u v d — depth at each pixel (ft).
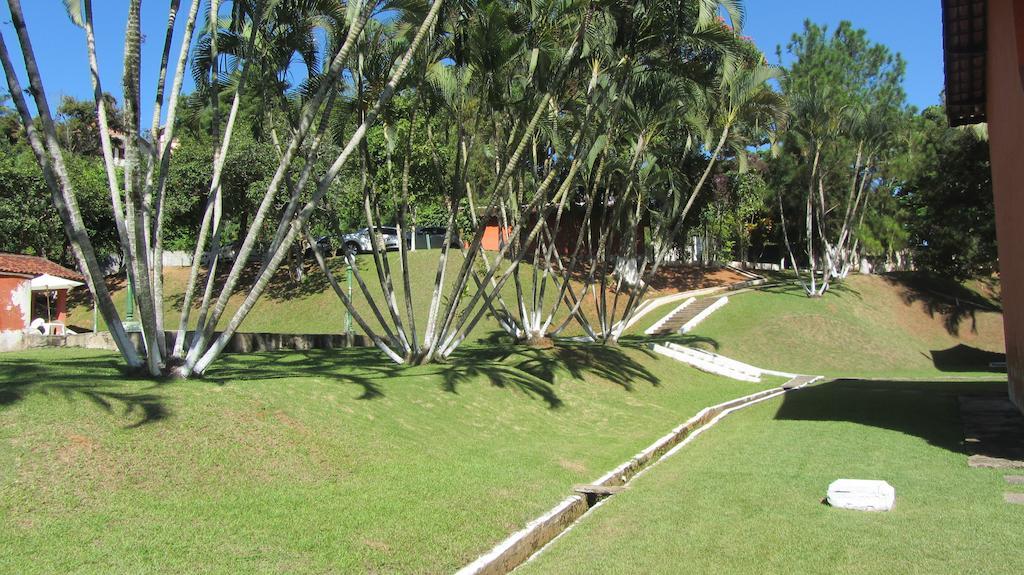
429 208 147.74
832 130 128.16
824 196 144.87
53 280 85.10
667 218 88.94
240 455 26.99
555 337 90.53
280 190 101.45
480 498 26.99
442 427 38.55
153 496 22.68
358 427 33.60
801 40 128.67
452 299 55.98
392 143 54.95
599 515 26.50
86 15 33.60
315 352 68.49
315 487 26.23
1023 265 44.70
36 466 22.31
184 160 114.62
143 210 33.27
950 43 50.96
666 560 20.77
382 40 51.08
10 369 38.58
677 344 98.84
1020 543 20.85
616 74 59.77
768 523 24.22
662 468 35.94
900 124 128.57
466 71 53.52
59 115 167.12
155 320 34.24
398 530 22.56
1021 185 42.55
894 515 24.73
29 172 115.14
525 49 52.34
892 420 50.26
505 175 52.13
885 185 137.69
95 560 17.93
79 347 68.59
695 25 53.88
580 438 43.57
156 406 28.40
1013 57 39.99
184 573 17.80
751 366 100.42
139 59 31.58
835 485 26.45
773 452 38.65
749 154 150.30
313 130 66.80
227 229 143.84
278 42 43.68
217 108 38.19
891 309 138.82
